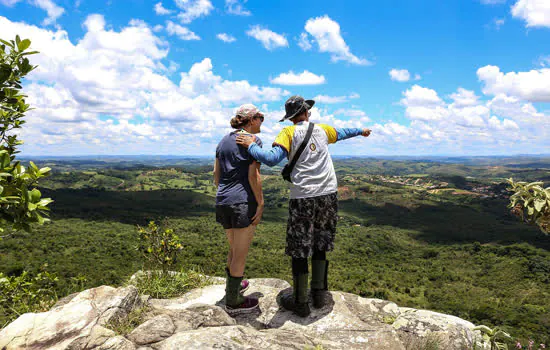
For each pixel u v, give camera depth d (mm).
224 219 2350
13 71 2154
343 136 2480
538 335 43125
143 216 162250
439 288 80312
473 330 1873
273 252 97125
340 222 179125
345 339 1938
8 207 1794
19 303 2676
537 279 84250
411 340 1984
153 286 2795
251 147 2195
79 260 74312
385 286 79688
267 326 2209
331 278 83250
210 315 2039
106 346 1542
